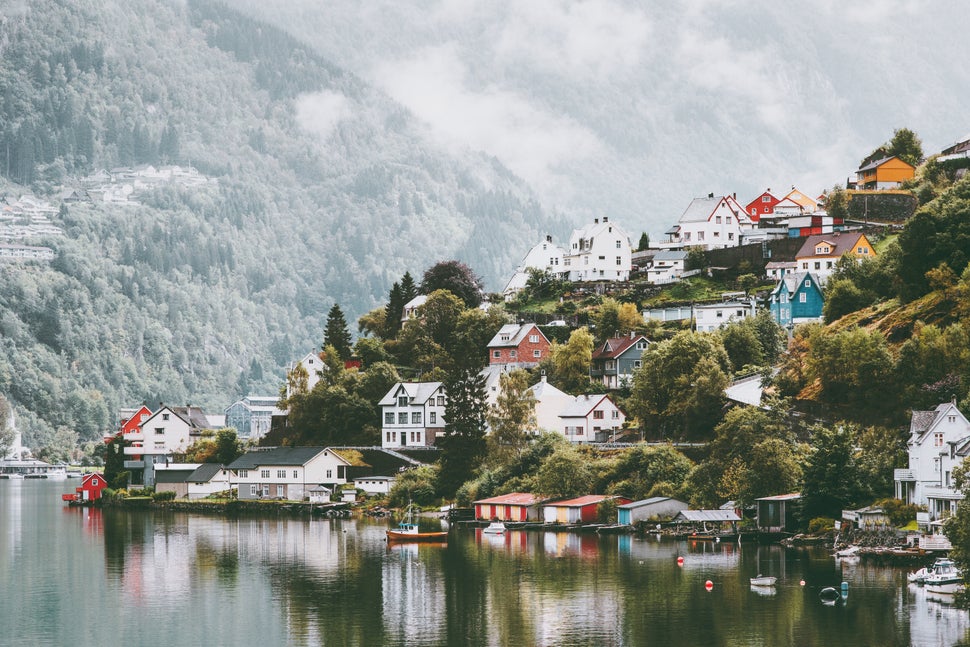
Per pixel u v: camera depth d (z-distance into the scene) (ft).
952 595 521.65
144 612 542.57
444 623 508.12
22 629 513.86
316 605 547.90
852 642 460.96
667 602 529.04
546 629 492.13
